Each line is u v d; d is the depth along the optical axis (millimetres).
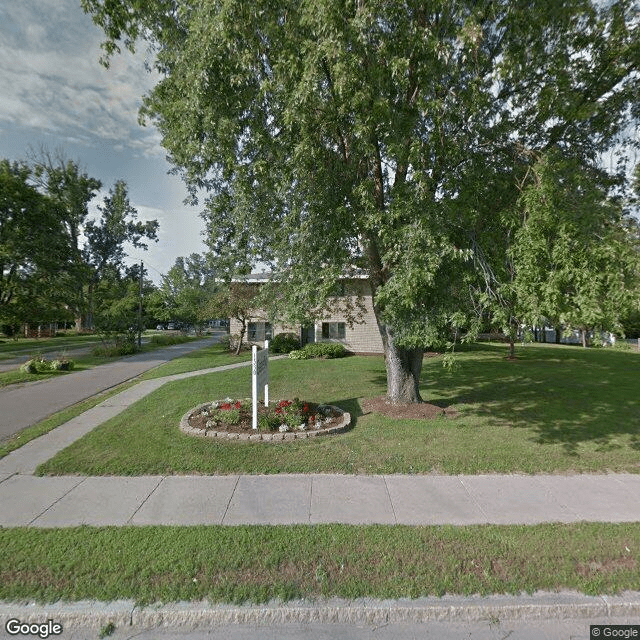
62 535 3336
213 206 7309
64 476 4652
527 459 5180
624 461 5160
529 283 3939
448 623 2578
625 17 5371
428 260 4395
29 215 23078
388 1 4324
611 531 3445
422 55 4797
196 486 4371
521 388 10445
